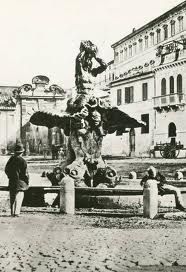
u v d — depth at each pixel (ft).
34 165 135.23
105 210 54.08
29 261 26.63
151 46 148.56
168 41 142.41
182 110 140.26
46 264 25.84
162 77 146.92
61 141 170.40
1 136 170.40
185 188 61.11
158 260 26.96
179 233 37.60
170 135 144.25
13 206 49.08
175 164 121.29
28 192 58.08
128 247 31.04
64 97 161.27
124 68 160.76
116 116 62.13
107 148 155.84
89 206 55.62
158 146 142.51
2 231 37.68
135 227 41.06
